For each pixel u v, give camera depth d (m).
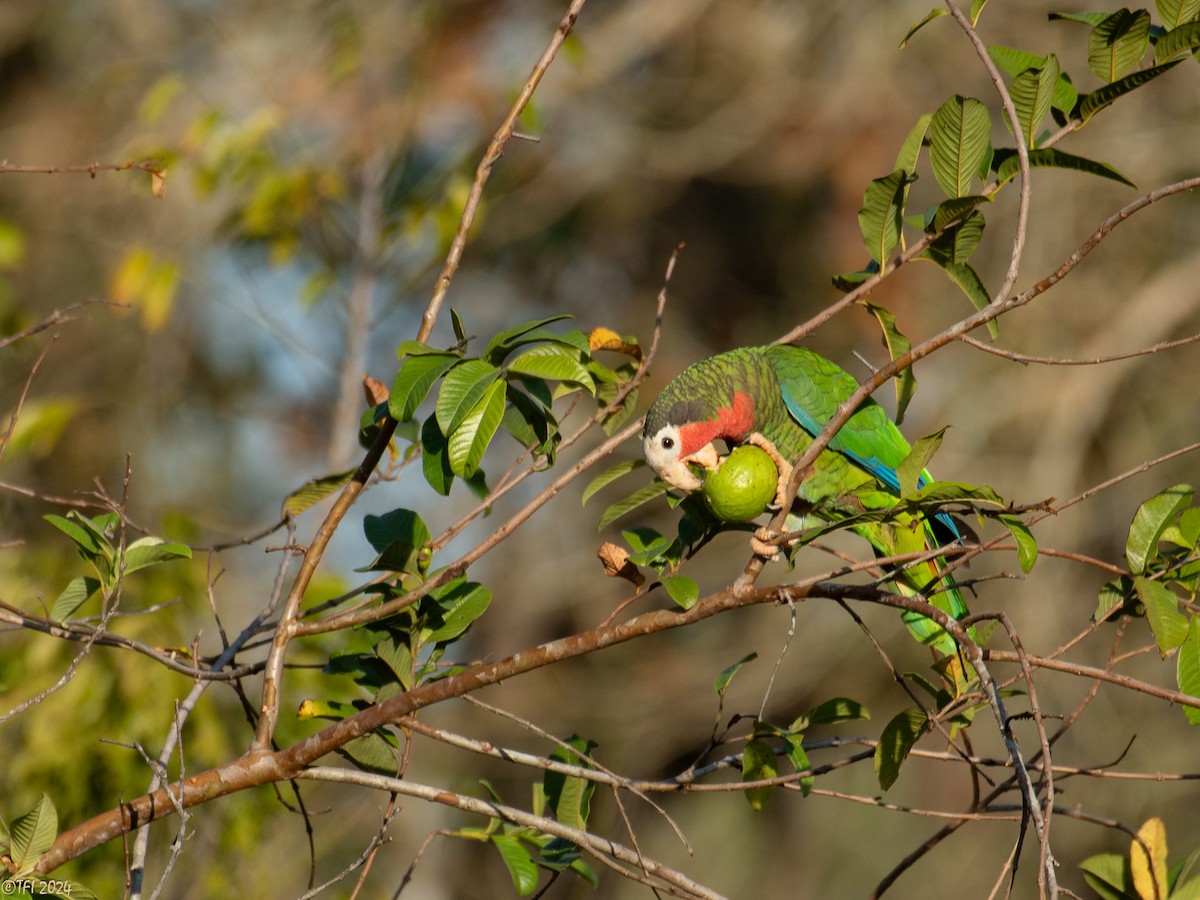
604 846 4.51
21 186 14.57
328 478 5.52
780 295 17.00
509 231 16.62
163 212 13.46
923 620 6.43
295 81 13.00
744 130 16.44
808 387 7.04
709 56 16.95
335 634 8.28
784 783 4.76
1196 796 13.95
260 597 12.27
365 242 10.73
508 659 4.55
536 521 16.23
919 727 4.69
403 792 4.51
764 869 16.11
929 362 15.11
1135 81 4.75
